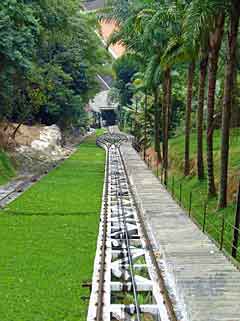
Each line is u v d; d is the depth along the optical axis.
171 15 27.83
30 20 38.34
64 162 53.03
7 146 48.38
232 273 14.90
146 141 58.56
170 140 50.53
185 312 12.39
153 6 33.03
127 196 30.78
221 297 13.02
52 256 18.53
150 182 34.38
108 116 142.38
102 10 39.81
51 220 24.70
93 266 17.33
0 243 20.22
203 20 19.67
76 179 39.84
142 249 18.66
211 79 25.11
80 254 18.84
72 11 54.81
